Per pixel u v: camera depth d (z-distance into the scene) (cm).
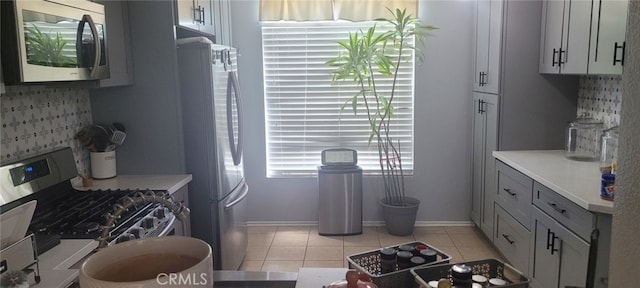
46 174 232
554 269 260
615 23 245
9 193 207
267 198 446
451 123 427
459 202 440
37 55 187
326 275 128
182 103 298
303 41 424
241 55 426
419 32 402
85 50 216
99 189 263
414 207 412
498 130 350
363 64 399
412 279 133
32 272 134
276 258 372
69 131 278
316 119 437
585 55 276
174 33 288
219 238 308
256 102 432
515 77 344
